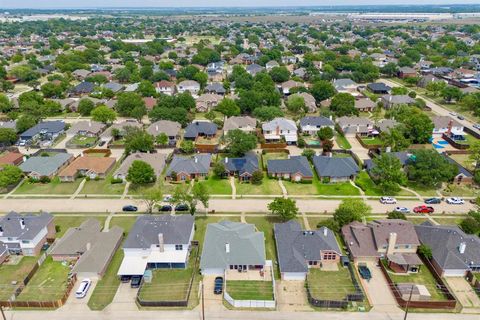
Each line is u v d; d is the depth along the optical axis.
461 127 135.25
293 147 127.50
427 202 93.25
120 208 91.50
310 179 104.00
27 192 98.94
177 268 71.38
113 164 112.88
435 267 70.75
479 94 165.88
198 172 104.50
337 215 81.50
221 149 121.31
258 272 70.00
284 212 81.81
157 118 141.38
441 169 98.62
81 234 76.56
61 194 98.00
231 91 189.88
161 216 81.06
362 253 72.19
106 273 69.88
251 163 106.81
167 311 61.50
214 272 69.44
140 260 70.81
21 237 73.44
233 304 62.53
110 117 143.25
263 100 158.88
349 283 67.44
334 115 151.12
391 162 98.75
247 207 92.00
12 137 125.88
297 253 71.31
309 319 59.94
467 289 66.06
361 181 104.44
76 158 114.44
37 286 66.94
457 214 88.75
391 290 65.88
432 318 60.31
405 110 145.88
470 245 71.62
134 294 65.00
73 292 65.38
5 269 71.19
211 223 84.69
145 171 97.44
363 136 136.25
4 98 157.62
